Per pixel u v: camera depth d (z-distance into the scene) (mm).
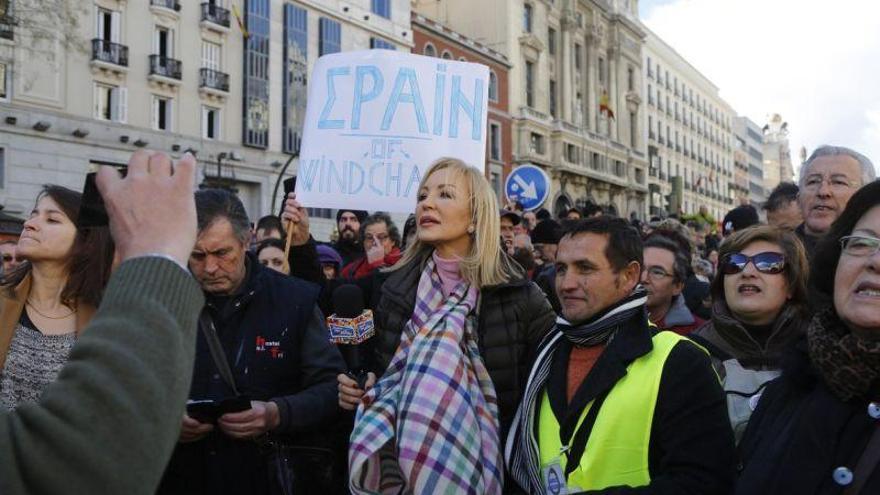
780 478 1803
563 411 2432
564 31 46125
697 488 2113
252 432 2605
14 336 2562
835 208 3928
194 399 2744
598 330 2436
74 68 22953
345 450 3074
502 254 2893
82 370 1140
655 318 3967
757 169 98375
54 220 2582
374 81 4039
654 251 3939
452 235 2750
